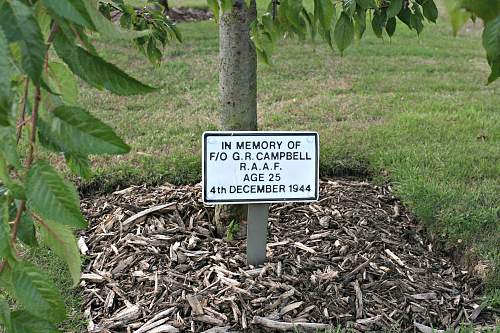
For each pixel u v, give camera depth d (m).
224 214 3.11
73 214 0.91
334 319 2.56
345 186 3.88
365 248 3.05
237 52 2.92
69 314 2.61
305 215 3.35
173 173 3.96
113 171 3.98
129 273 2.86
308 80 6.94
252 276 2.73
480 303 2.76
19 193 0.91
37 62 0.80
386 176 4.07
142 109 5.66
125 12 2.88
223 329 2.46
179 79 6.89
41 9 0.94
